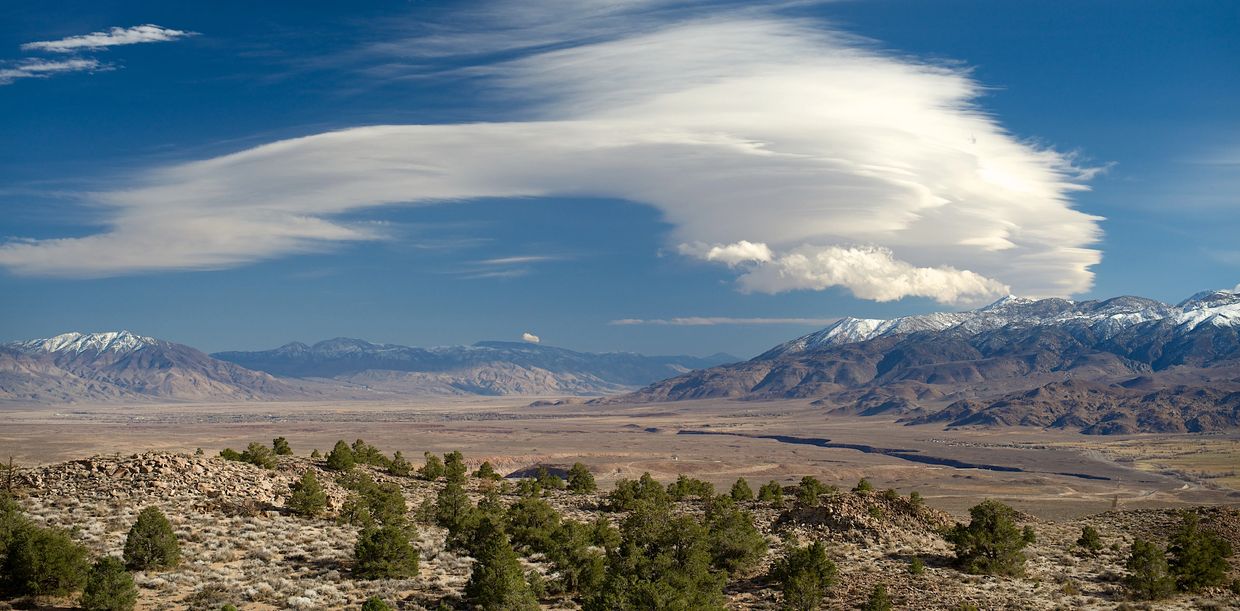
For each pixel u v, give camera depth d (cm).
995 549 6019
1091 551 6962
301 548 5694
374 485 7594
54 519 5688
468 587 4788
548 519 6216
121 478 6656
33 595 4456
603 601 4497
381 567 5266
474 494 8788
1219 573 5828
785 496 9581
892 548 6512
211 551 5441
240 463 7544
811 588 5025
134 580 4709
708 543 5700
